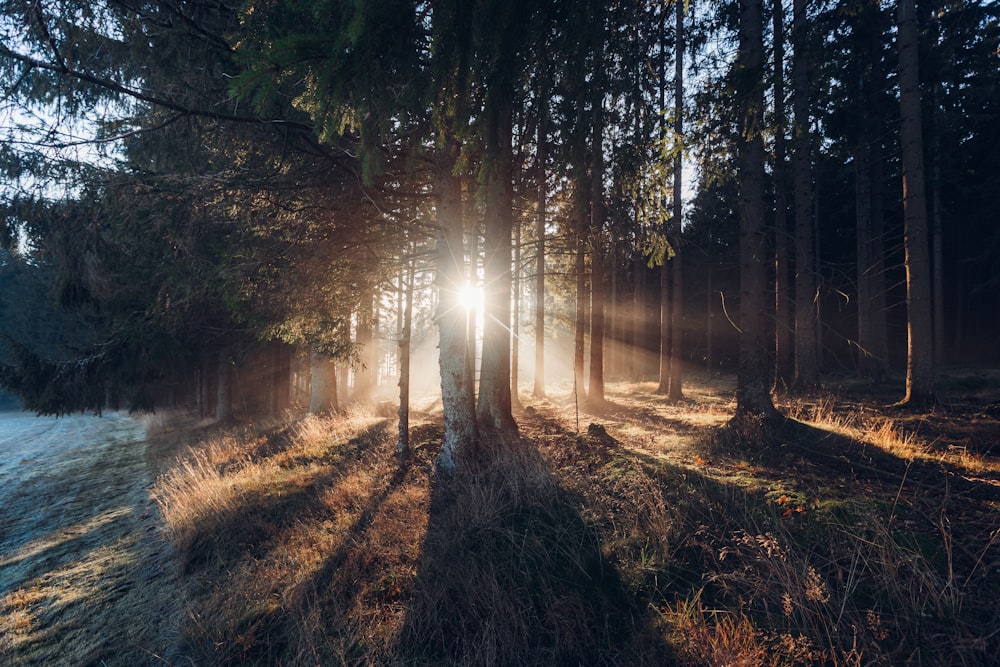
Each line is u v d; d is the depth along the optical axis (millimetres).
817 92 6543
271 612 4246
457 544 4617
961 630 2656
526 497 5367
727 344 29703
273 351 18953
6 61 4273
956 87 17609
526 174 10680
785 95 6004
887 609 2957
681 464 5785
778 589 3246
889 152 16453
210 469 9227
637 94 5531
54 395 10102
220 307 11742
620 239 9125
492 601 3684
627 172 6219
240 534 5980
